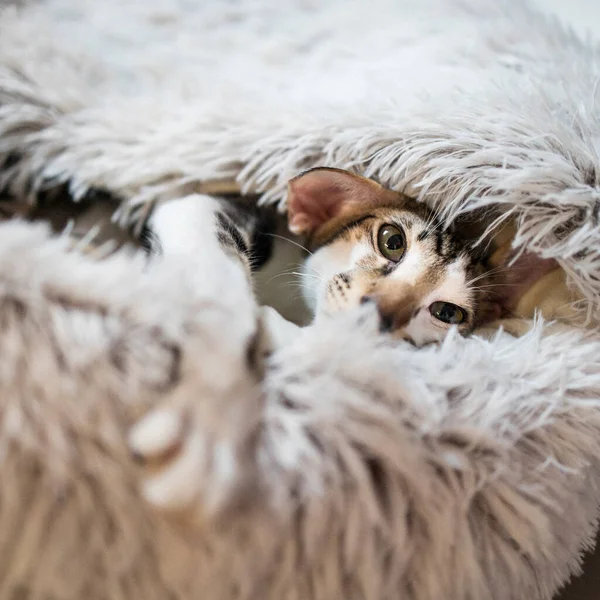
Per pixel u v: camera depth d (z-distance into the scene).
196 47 0.40
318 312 0.34
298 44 0.41
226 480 0.23
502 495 0.27
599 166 0.31
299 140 0.34
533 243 0.31
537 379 0.28
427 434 0.26
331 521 0.25
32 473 0.23
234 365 0.24
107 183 0.34
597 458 0.28
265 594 0.25
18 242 0.25
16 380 0.23
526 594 0.28
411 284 0.34
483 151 0.32
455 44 0.38
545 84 0.35
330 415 0.25
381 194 0.35
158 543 0.24
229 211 0.35
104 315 0.24
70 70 0.36
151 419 0.23
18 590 0.23
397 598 0.26
